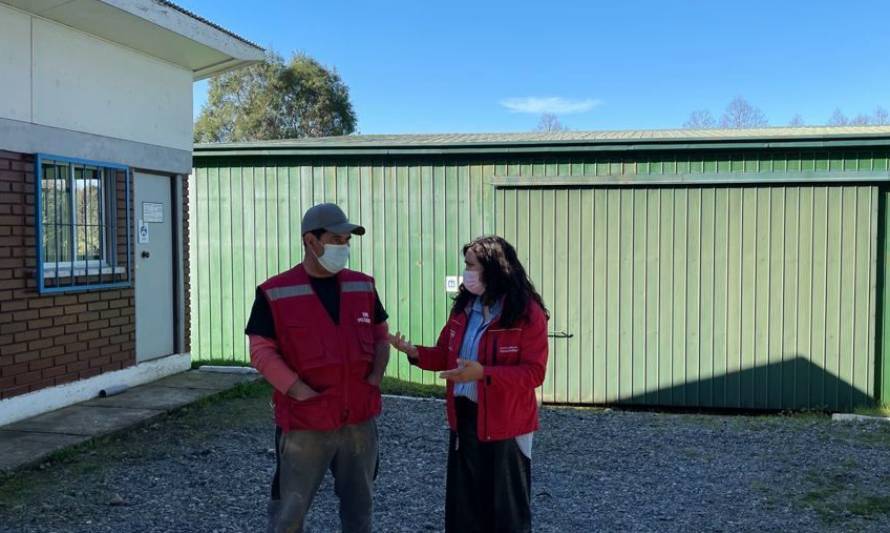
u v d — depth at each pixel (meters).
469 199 9.08
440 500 5.04
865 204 8.23
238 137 36.94
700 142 8.39
